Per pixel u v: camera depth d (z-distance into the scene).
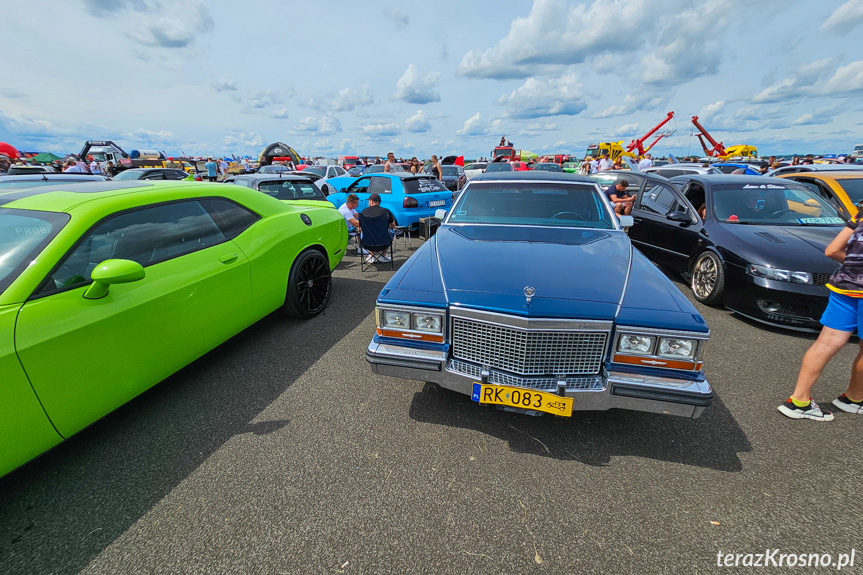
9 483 1.92
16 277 1.81
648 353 1.83
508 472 1.95
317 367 2.99
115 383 2.10
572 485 1.87
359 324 3.81
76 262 2.01
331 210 4.47
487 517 1.70
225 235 2.97
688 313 1.84
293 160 27.38
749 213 4.36
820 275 3.33
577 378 1.94
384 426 2.30
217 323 2.78
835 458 2.03
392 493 1.83
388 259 6.58
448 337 2.07
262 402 2.55
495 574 1.46
